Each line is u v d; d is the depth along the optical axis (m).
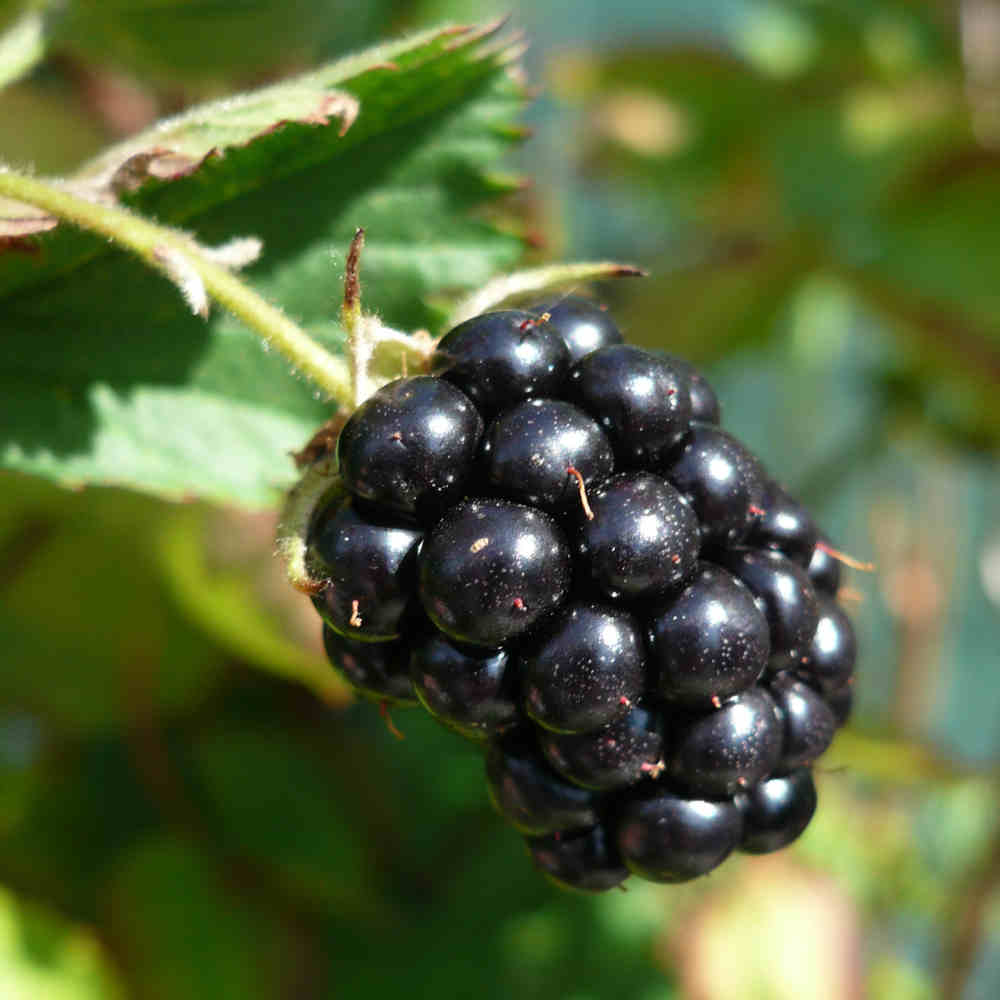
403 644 0.10
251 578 0.14
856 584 0.22
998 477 0.22
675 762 0.10
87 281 0.11
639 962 0.15
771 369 0.21
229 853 0.15
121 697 0.15
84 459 0.11
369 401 0.09
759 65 0.18
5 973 0.13
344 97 0.10
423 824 0.16
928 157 0.18
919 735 0.19
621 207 0.22
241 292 0.10
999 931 0.20
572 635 0.09
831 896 0.18
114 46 0.13
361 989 0.15
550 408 0.09
